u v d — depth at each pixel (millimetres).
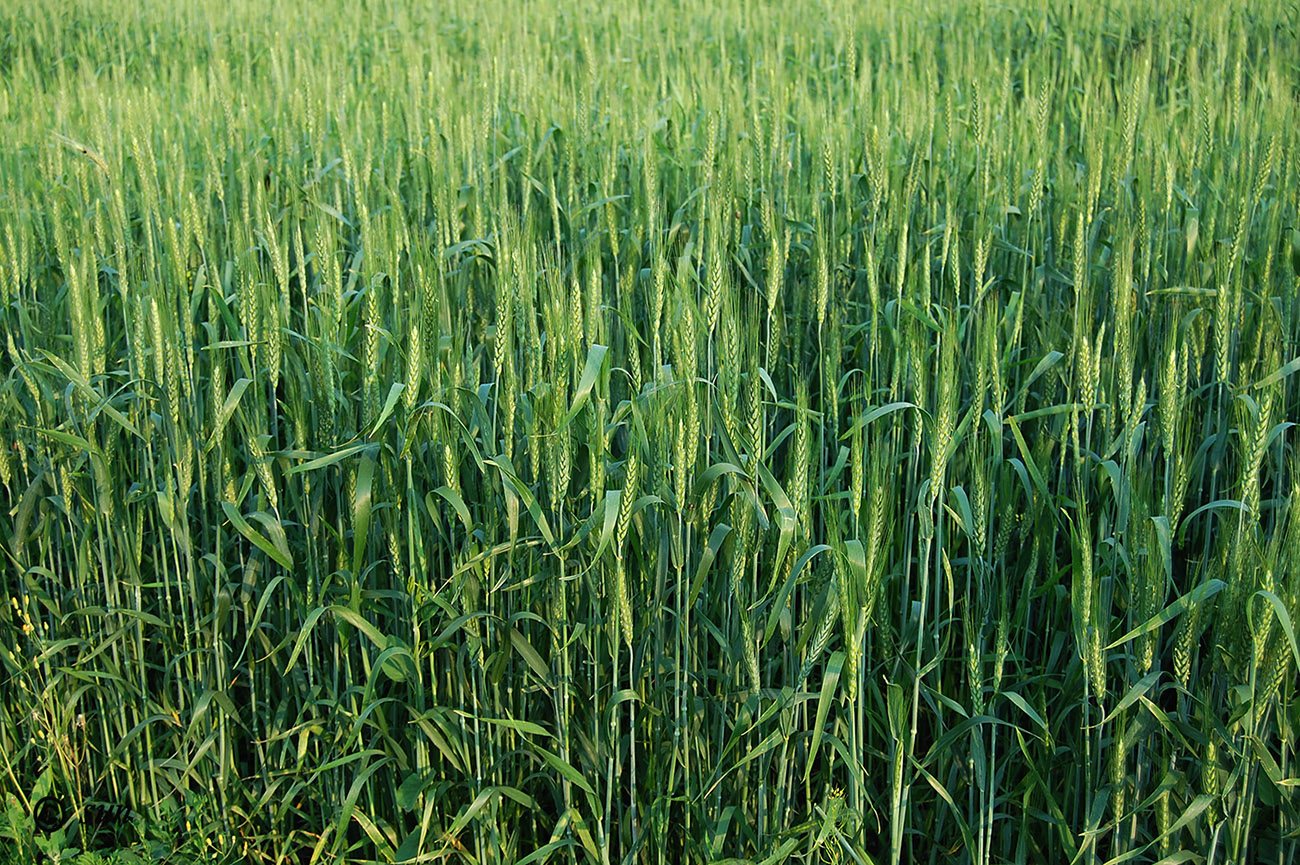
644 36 15914
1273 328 4523
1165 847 3404
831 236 5449
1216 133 7469
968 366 4836
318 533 4039
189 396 3928
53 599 4508
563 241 6238
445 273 5051
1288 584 3061
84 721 4418
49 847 4148
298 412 3865
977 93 6453
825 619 3207
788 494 3615
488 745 3734
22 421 4422
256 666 4438
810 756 3117
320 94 8719
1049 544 3863
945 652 4051
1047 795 3490
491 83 8266
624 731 3967
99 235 4922
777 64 10781
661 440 3406
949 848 3914
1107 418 3760
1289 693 3254
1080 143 7836
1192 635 3168
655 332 3764
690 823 3852
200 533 4480
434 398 3537
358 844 3896
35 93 11164
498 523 3814
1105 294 5168
